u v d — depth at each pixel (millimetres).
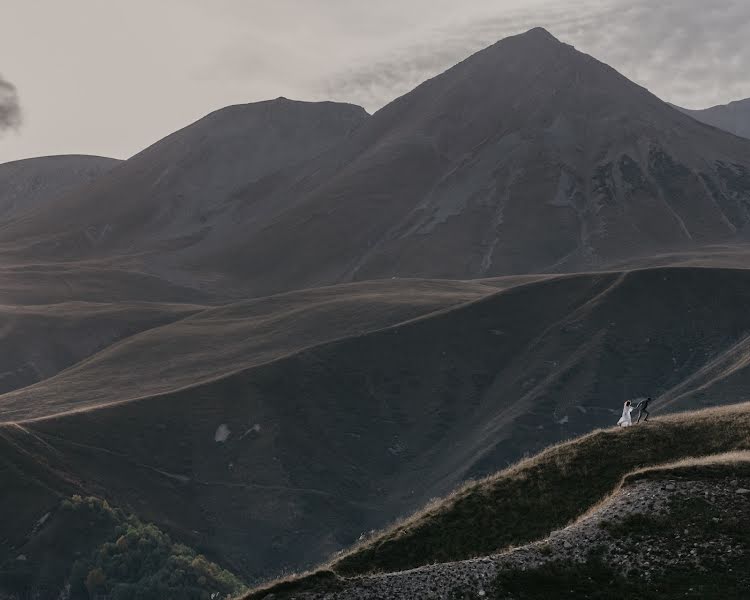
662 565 28438
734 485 31688
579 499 36969
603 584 28156
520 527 36312
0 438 160500
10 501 148125
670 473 33125
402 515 166500
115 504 156750
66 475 159250
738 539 28906
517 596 27797
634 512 31109
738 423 40469
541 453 43188
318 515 166000
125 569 133375
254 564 152125
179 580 126188
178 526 158375
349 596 27984
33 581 134500
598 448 41125
